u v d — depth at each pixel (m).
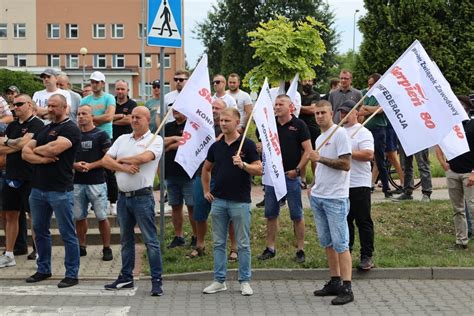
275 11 53.91
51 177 8.00
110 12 62.66
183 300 7.61
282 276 8.64
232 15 56.12
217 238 7.93
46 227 8.32
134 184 7.69
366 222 8.54
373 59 27.64
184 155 8.81
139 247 10.09
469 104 9.45
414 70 7.96
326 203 7.46
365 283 8.42
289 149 8.90
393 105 7.97
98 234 10.30
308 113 12.35
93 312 7.08
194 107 8.78
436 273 8.62
